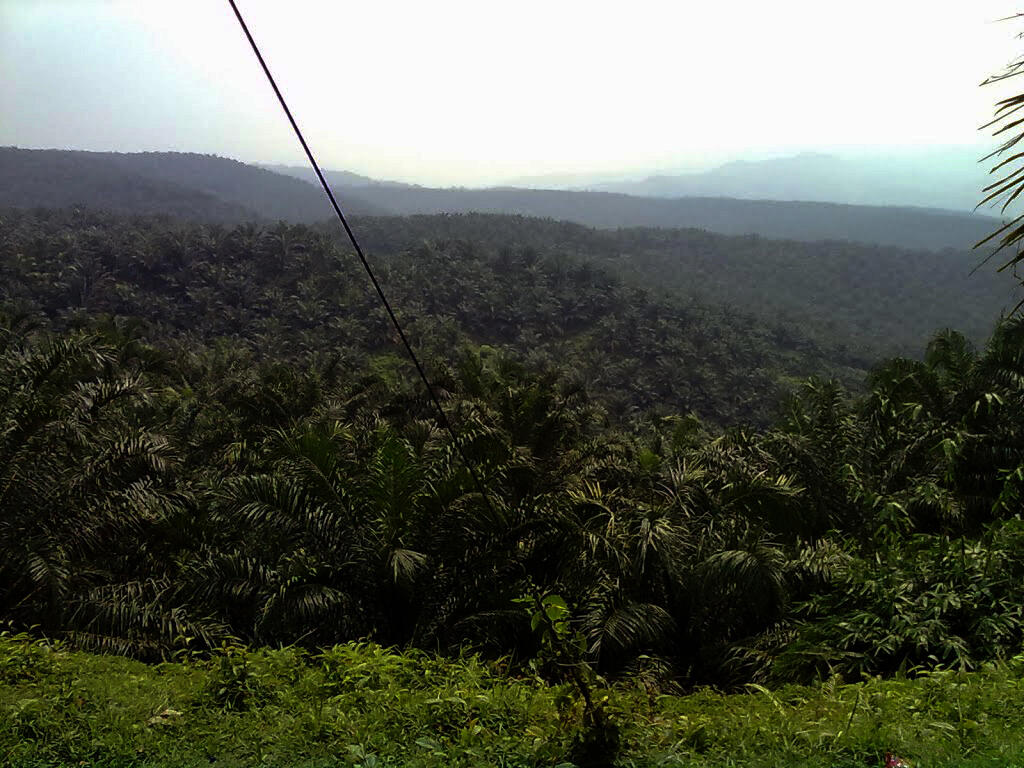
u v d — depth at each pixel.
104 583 9.77
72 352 10.23
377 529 8.59
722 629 8.42
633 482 12.01
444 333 107.19
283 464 8.98
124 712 4.17
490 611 7.91
